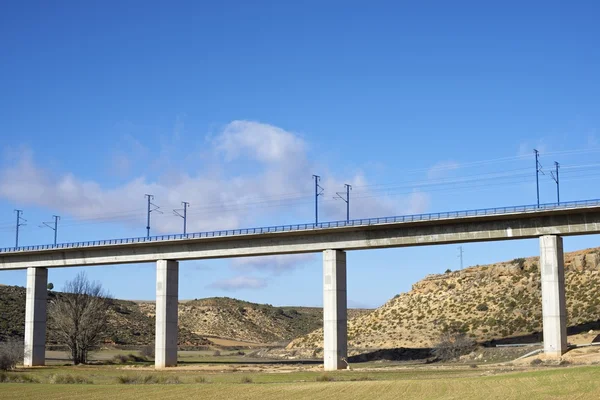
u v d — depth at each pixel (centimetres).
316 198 9712
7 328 15675
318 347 13988
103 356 13762
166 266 10250
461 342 10469
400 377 6744
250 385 5919
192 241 9975
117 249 10694
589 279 12194
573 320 10931
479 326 11900
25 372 9031
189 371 9131
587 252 13288
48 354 14275
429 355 10788
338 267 9006
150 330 19725
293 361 11688
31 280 11369
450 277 14762
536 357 7838
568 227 7756
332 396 4825
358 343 13038
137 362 12138
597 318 10650
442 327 12475
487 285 13588
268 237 9494
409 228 8581
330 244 9056
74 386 6159
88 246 10762
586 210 7606
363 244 8831
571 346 8056
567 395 4197
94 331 11894
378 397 4650
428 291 14512
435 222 8381
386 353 11288
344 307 9000
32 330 11162
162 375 7850
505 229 8056
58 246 11094
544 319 7775
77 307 11850
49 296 18738
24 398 5147
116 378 7438
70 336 11719
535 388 4612
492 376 5744
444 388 4981
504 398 4234
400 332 12975
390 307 14638
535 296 12162
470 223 8250
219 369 9388
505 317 11856
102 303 12275
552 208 7738
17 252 11419
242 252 9675
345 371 8281
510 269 13775
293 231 9150
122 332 18562
